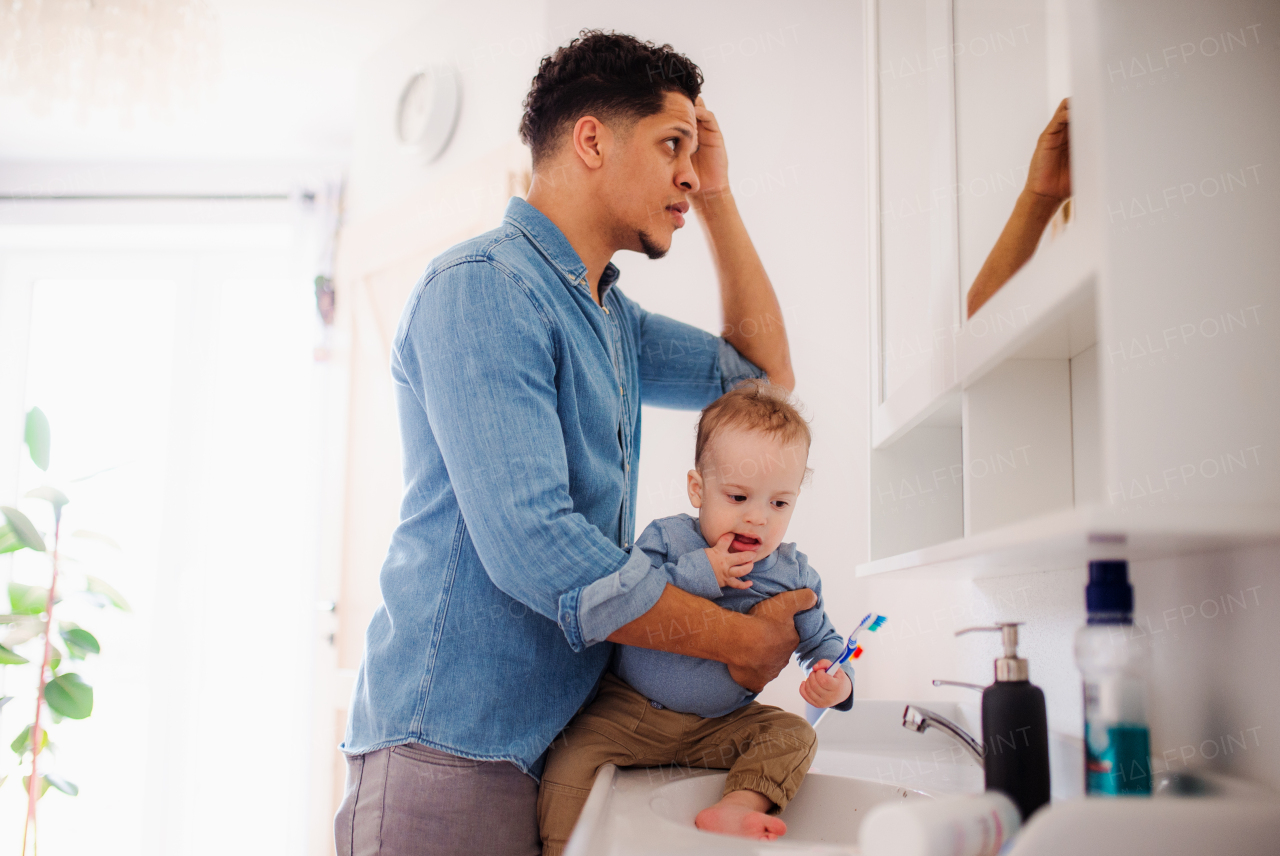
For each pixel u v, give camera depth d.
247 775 2.96
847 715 1.34
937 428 1.23
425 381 0.88
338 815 0.92
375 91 2.57
